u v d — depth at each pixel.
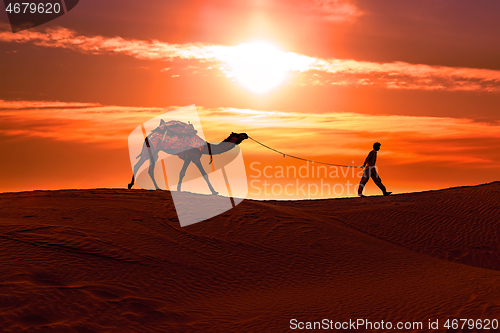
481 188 23.00
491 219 18.98
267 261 13.32
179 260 12.45
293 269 12.99
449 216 19.58
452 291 11.06
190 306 10.11
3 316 8.41
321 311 9.89
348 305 10.26
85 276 10.61
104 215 15.13
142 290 10.44
